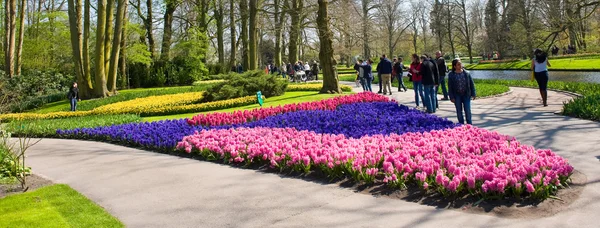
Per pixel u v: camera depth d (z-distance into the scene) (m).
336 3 30.64
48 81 30.84
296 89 22.66
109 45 24.80
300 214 4.93
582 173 5.81
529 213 4.59
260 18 36.06
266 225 4.65
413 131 8.52
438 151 6.90
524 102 13.98
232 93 19.28
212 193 5.87
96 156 8.90
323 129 9.43
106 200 5.79
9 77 28.95
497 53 49.62
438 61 15.38
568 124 9.34
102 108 19.69
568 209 4.64
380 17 55.88
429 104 12.50
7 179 6.78
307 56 57.84
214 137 9.00
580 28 36.12
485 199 5.01
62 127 13.44
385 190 5.60
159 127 11.12
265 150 7.25
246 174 6.78
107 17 24.44
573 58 36.88
